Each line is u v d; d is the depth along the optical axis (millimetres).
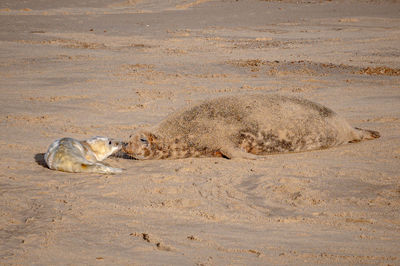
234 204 9109
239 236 7523
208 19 57031
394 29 47312
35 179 10711
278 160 12109
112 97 21078
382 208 8727
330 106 18969
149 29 49375
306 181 10289
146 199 9422
